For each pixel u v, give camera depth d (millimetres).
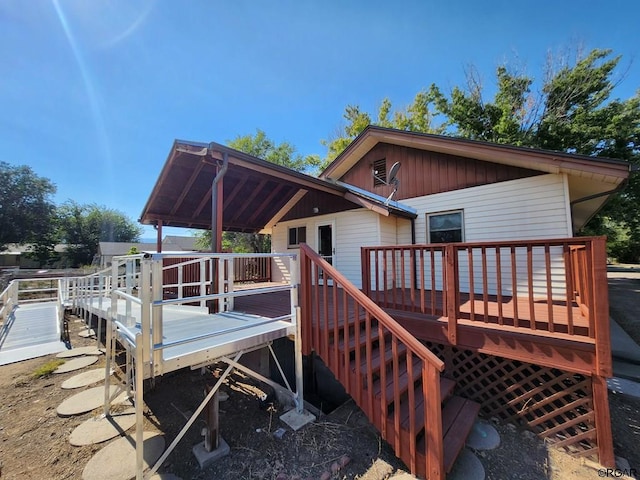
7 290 8258
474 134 13312
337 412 3268
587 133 11438
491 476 2334
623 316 7750
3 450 2584
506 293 5285
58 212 31625
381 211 5438
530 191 5133
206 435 2529
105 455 2506
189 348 2449
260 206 7137
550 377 2963
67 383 3996
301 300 3340
